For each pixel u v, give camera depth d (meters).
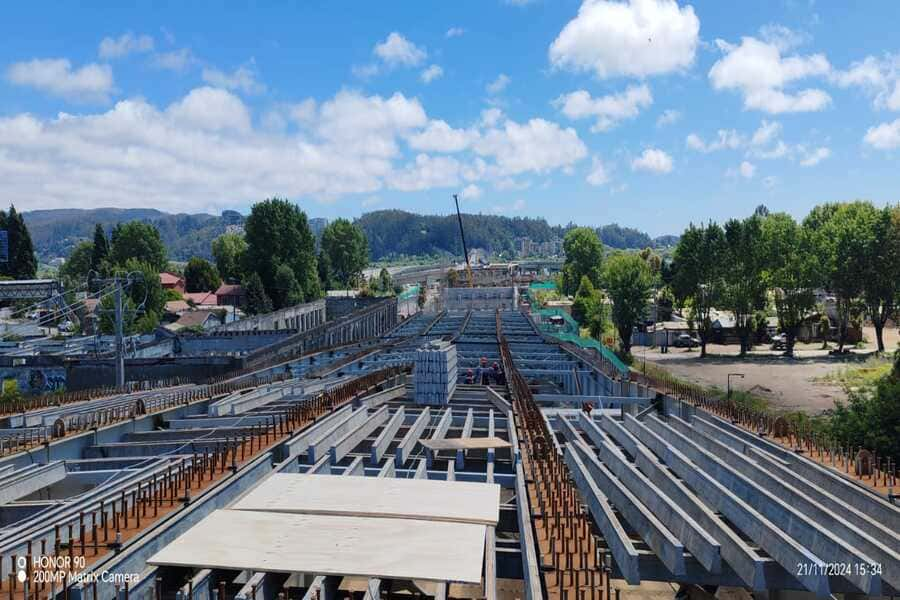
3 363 44.28
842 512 11.84
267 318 72.00
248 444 16.17
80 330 67.94
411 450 17.84
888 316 64.38
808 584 9.09
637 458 16.03
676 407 23.66
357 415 19.69
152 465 14.33
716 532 10.77
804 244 64.06
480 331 52.22
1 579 8.65
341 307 97.56
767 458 15.52
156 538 10.01
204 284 120.69
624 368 32.56
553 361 36.81
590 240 126.19
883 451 20.64
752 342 74.75
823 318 72.69
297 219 101.38
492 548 9.73
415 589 9.59
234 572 9.61
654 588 14.94
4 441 16.52
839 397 40.88
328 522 9.98
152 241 119.69
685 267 68.12
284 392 26.88
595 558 9.14
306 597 8.20
